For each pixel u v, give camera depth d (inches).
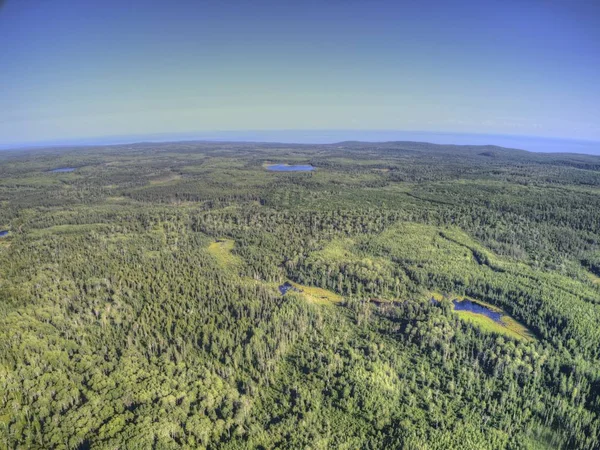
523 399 3540.8
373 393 3597.4
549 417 3329.2
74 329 4552.2
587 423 3193.9
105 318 4840.1
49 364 3892.7
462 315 5142.7
